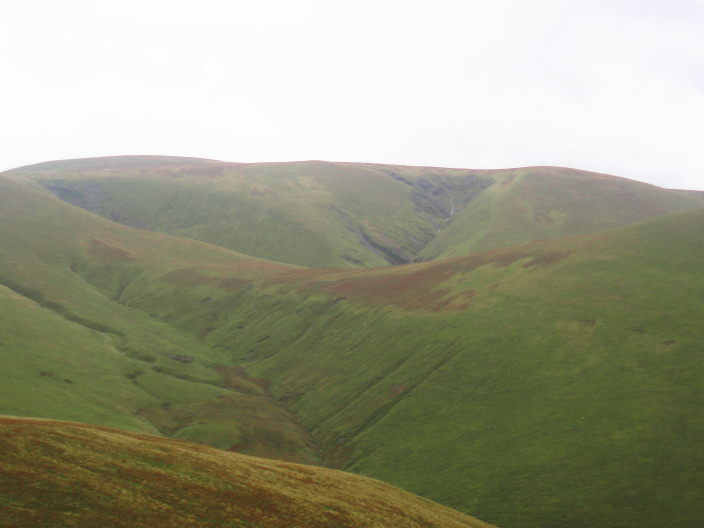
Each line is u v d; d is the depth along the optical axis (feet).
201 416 343.46
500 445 257.75
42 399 296.10
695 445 217.77
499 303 375.25
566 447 239.91
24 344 371.56
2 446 120.37
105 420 293.64
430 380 328.49
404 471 265.13
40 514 101.65
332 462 297.94
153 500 119.03
